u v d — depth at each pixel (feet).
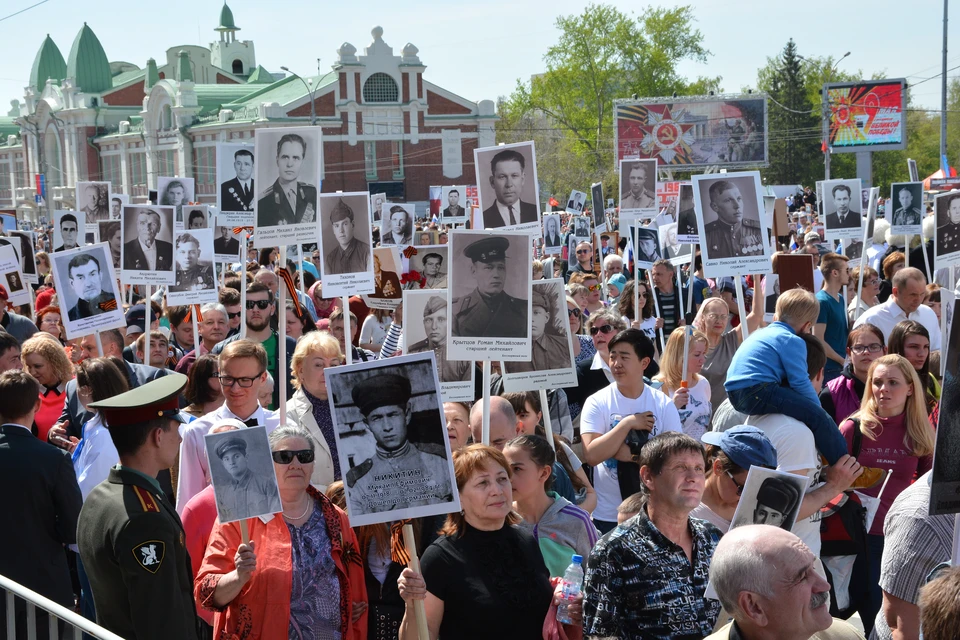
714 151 215.51
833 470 16.72
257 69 373.61
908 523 12.65
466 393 20.79
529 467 15.52
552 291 20.07
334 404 13.42
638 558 12.85
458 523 13.80
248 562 13.55
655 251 44.78
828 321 32.04
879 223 47.80
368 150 241.96
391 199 243.19
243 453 13.44
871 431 18.85
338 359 19.80
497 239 17.94
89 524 13.28
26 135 321.32
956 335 11.00
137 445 13.39
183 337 34.78
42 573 16.42
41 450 16.75
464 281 17.92
